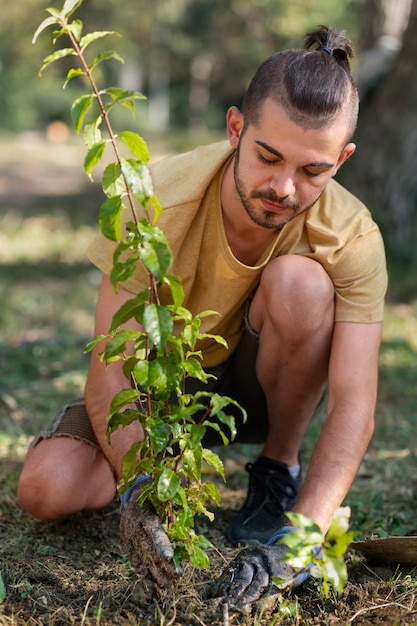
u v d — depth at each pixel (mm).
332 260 2645
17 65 29562
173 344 2107
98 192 15164
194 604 2277
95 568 2621
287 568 2287
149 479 2350
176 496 2205
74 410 2934
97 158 1995
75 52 1990
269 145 2281
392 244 8969
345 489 2424
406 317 7285
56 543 2820
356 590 2434
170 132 31078
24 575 2527
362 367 2584
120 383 2607
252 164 2336
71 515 3025
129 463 2240
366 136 9148
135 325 2615
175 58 34750
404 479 3682
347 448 2457
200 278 2742
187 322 2115
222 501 3371
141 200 1979
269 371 2877
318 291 2629
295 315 2658
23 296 7762
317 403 2975
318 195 2381
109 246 2670
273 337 2783
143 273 2641
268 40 29328
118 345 2117
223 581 2318
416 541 2434
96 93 2002
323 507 2375
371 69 9211
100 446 2721
